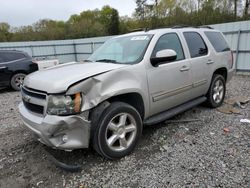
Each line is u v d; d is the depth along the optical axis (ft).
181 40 13.37
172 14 89.71
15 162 10.45
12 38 110.83
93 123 9.11
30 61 29.45
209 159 9.78
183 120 14.21
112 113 9.44
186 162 9.64
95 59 12.75
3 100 23.61
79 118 8.52
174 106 13.04
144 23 99.35
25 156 10.94
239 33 31.81
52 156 9.98
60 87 8.37
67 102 8.33
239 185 8.04
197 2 88.43
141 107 10.94
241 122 13.79
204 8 81.76
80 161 10.09
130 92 10.02
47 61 30.96
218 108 16.51
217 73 16.80
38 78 9.61
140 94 10.50
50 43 62.54
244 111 15.81
